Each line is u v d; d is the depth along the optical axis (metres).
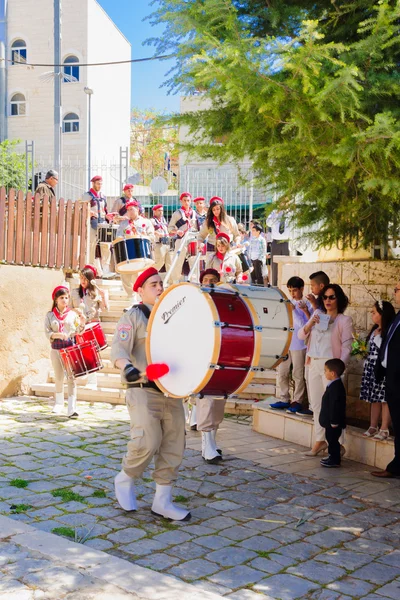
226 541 4.89
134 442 5.20
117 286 13.42
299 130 4.67
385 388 6.70
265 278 14.51
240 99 4.47
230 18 4.71
